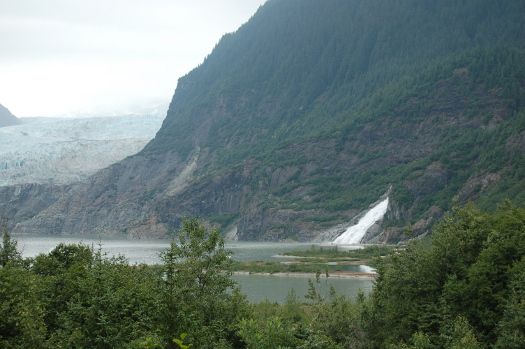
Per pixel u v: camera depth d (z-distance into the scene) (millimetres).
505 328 39906
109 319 32844
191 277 37500
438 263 47531
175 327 33281
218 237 39219
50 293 37344
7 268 36438
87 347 32375
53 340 31250
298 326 39750
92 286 35562
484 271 44188
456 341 38875
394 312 47219
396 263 49969
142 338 29516
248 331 33375
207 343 34188
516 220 48688
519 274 42281
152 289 36156
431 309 45438
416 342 40938
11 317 30438
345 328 49281
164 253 39062
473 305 44156
